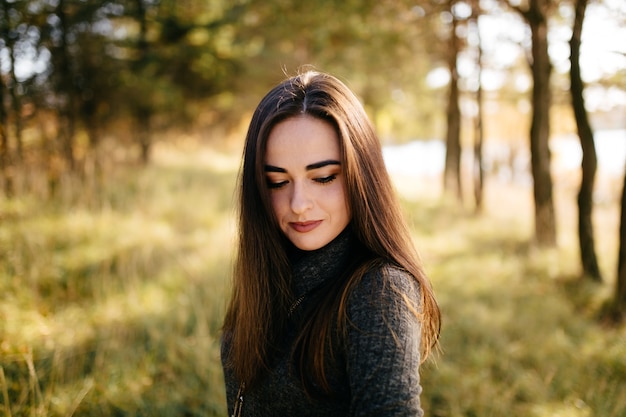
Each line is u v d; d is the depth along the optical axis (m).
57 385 2.63
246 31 11.54
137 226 5.44
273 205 1.14
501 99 9.64
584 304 4.68
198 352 3.08
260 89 13.08
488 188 14.42
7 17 5.91
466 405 2.83
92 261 4.43
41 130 6.84
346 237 1.14
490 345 3.63
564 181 10.48
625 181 4.34
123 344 3.26
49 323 3.37
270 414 1.15
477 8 7.47
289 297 1.17
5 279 3.75
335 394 1.05
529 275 5.50
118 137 9.07
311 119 1.07
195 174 8.98
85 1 7.17
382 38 10.33
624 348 3.49
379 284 1.00
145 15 8.45
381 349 0.93
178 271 4.56
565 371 3.24
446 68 11.45
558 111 8.83
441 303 4.30
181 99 9.95
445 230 7.66
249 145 1.17
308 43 11.79
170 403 2.71
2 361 2.74
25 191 5.52
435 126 22.06
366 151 1.11
